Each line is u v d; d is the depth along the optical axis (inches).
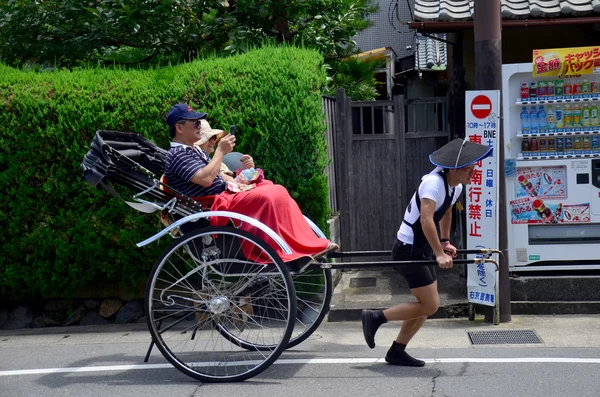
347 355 211.3
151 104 262.8
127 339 245.6
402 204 328.5
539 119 271.1
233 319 209.8
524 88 269.7
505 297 245.1
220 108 260.8
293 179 263.9
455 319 252.5
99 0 346.9
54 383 193.5
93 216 266.4
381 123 366.0
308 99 263.4
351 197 330.3
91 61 359.6
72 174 264.2
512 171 266.1
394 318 192.4
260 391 179.6
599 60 255.1
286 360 207.9
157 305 267.1
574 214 265.9
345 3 367.6
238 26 349.4
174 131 204.5
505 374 185.0
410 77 548.4
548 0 295.1
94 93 264.1
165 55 363.9
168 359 193.2
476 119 241.9
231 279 221.1
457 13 293.0
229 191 201.0
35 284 270.1
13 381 197.0
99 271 272.4
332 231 294.5
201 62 272.5
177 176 199.6
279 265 183.9
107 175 198.4
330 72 389.4
